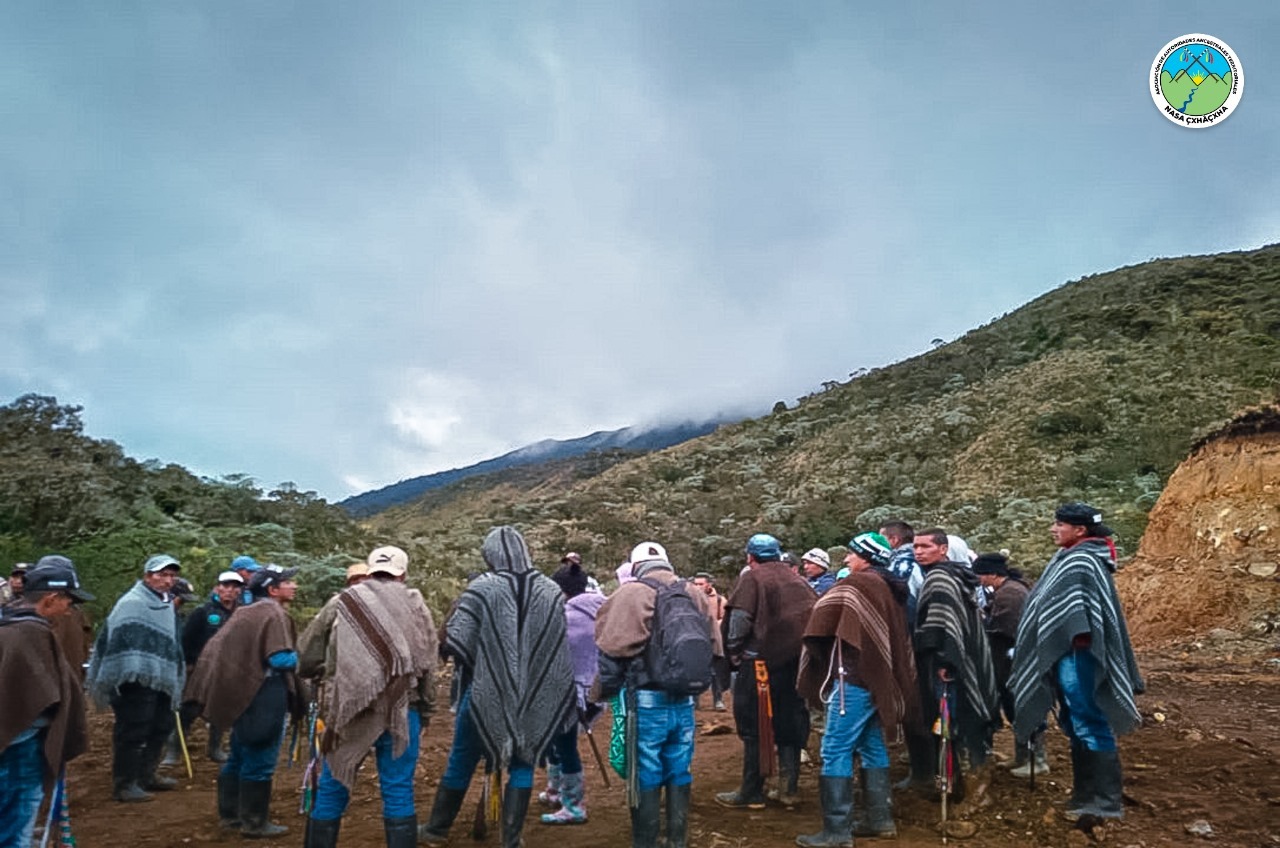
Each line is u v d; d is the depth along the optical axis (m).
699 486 46.22
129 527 15.54
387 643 4.72
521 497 84.44
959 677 5.75
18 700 4.22
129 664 6.76
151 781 7.16
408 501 99.56
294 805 6.76
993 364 55.03
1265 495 16.94
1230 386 36.78
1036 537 25.02
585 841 5.70
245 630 5.88
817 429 54.84
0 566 13.40
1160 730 7.61
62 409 19.84
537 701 5.00
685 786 5.25
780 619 6.09
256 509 19.97
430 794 6.93
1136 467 31.30
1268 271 54.53
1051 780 6.45
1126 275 63.94
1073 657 5.43
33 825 4.43
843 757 5.38
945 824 5.51
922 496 35.44
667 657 5.01
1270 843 5.11
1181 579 17.03
